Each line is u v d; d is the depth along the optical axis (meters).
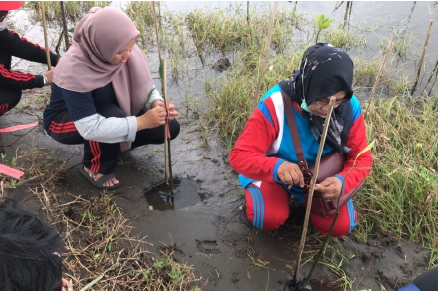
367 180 2.69
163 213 2.56
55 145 3.03
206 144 3.13
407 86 3.83
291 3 5.45
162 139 2.82
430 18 4.95
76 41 2.35
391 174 2.70
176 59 4.21
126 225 2.46
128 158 2.97
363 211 2.57
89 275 2.14
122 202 2.62
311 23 4.95
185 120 3.39
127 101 2.60
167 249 2.34
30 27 4.77
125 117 2.50
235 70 3.99
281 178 1.96
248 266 2.27
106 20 2.20
